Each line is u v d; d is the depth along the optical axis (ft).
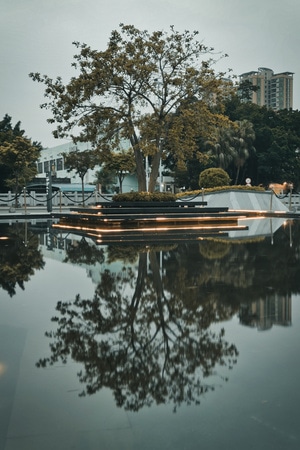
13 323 13.80
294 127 229.66
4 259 28.25
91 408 8.23
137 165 65.77
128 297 17.33
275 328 13.11
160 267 24.71
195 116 66.59
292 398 8.58
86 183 201.46
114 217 55.88
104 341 12.00
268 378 9.52
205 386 9.12
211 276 21.84
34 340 12.10
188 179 190.90
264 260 27.32
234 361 10.48
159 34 63.21
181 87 64.95
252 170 204.33
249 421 7.73
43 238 43.11
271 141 202.18
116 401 8.50
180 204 62.80
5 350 11.31
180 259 27.86
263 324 13.53
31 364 10.36
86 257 29.04
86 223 61.93
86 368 10.11
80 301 16.72
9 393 8.86
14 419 7.83
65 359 10.66
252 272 23.02
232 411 8.08
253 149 188.24
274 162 198.29
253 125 203.51
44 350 11.31
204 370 9.96
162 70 65.31
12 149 130.62
